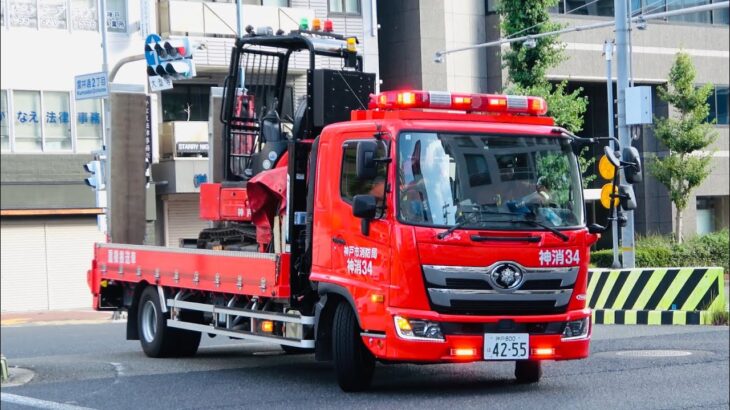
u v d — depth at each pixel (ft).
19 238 100.12
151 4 95.30
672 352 46.14
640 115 65.77
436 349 33.58
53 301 101.81
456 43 110.63
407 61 109.60
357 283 35.22
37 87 98.73
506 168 34.91
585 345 35.47
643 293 62.75
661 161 126.62
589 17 121.08
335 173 36.68
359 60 43.47
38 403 36.50
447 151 34.55
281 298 39.29
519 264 34.14
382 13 111.55
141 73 98.99
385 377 40.83
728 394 34.63
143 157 54.44
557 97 97.04
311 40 42.45
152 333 49.34
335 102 39.99
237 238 44.80
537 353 34.47
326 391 37.01
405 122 34.68
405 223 33.83
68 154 100.17
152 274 48.42
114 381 41.19
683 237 125.70
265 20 96.32
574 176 36.04
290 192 38.75
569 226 35.22
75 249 102.83
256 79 46.16
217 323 43.78
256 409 33.55
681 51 121.90
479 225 33.91
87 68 99.86
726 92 139.13
